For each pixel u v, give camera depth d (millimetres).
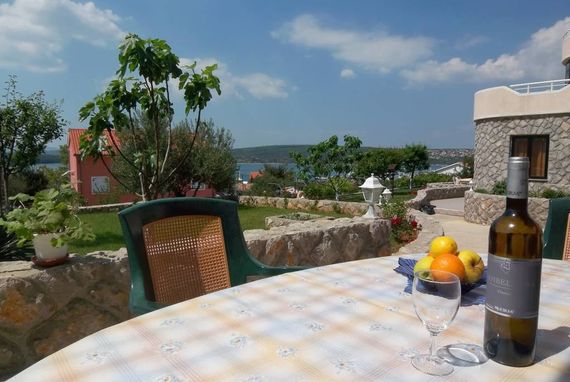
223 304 1423
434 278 1099
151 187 4836
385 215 7297
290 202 13289
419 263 1502
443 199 15805
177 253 2150
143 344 1124
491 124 12758
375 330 1203
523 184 1023
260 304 1422
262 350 1086
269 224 8609
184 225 2197
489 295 1020
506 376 952
